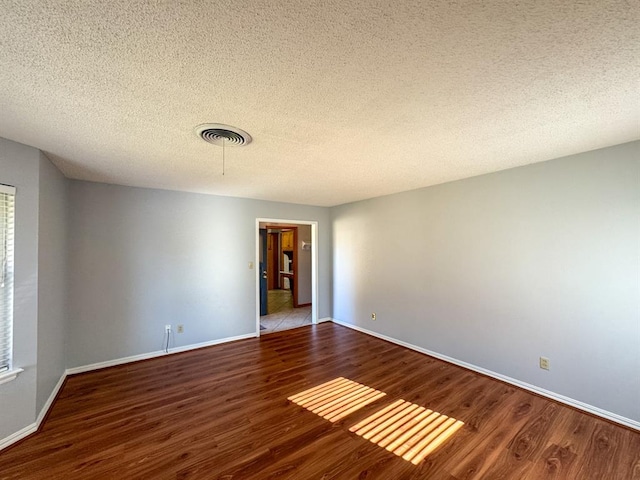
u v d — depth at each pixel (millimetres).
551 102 1599
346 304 5203
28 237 2180
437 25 1027
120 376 3148
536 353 2738
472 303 3266
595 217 2381
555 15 985
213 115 1714
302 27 1026
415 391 2799
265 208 4770
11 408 2041
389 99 1552
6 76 1292
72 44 1088
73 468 1802
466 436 2117
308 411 2451
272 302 7656
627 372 2223
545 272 2678
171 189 3865
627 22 1011
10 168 2070
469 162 2703
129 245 3580
